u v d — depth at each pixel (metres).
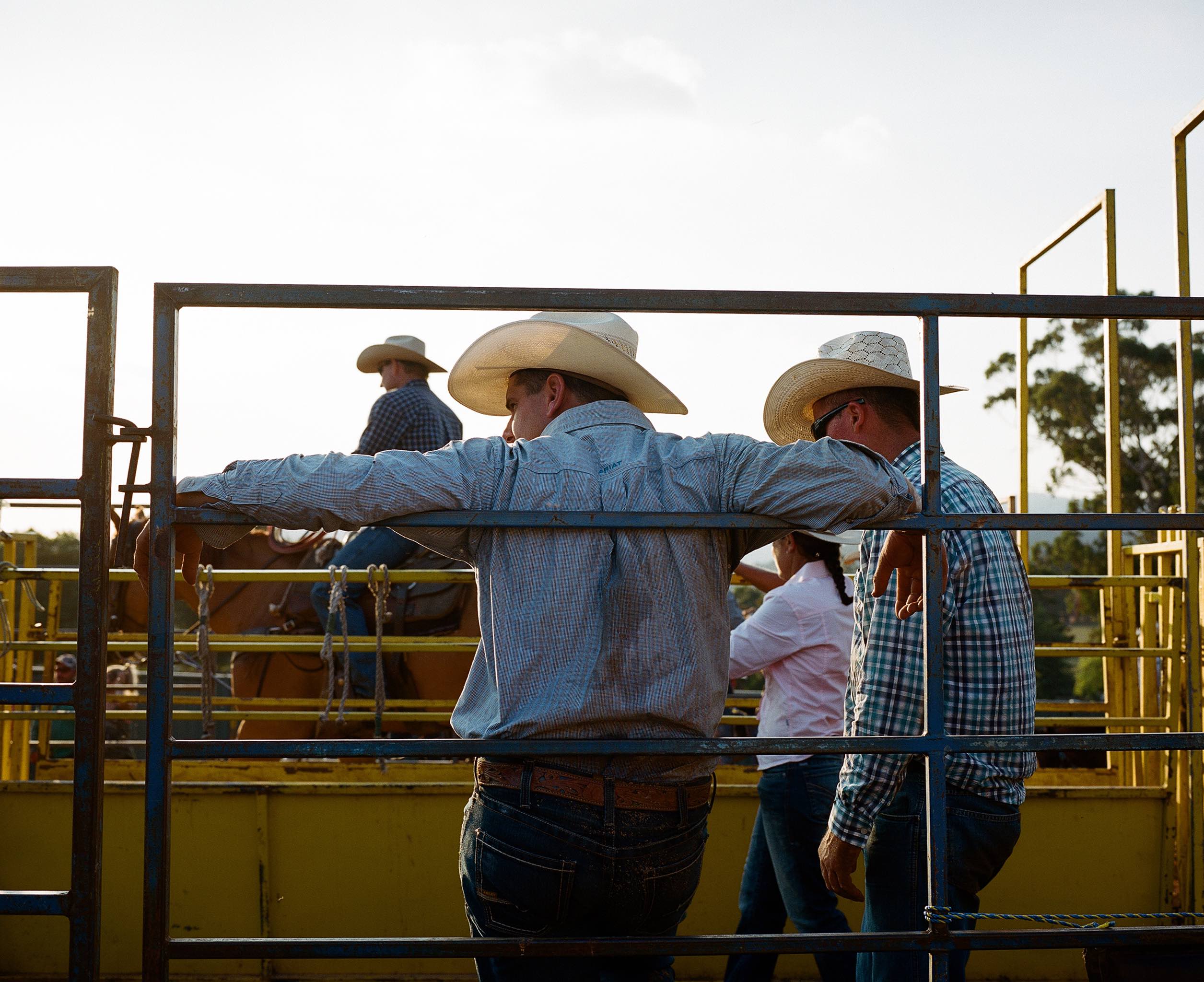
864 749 1.75
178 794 3.48
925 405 1.80
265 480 1.68
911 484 1.79
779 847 3.02
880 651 2.21
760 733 3.23
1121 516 1.76
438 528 1.75
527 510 1.73
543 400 2.08
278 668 5.28
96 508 1.66
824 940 1.73
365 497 1.67
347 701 4.23
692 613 1.80
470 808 1.85
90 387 1.67
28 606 4.45
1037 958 3.53
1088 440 25.62
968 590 2.17
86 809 1.64
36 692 1.65
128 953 3.40
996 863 2.21
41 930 3.38
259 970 3.44
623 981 1.92
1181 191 3.76
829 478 1.71
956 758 2.18
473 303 1.74
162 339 1.69
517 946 1.67
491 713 1.80
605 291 1.75
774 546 3.58
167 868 1.66
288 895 3.47
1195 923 3.51
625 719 1.75
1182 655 3.98
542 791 1.75
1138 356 25.05
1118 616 4.51
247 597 5.38
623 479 1.80
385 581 3.99
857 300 1.78
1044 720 4.12
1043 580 4.06
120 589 5.50
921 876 2.19
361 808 3.51
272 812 3.49
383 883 3.48
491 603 1.78
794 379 2.77
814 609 3.08
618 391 2.09
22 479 1.66
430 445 5.37
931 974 1.77
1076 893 3.57
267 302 1.70
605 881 1.75
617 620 1.76
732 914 3.57
